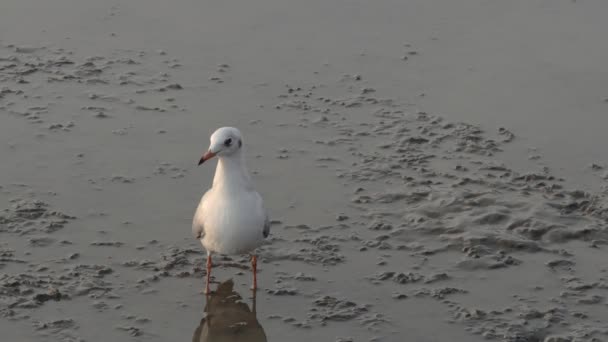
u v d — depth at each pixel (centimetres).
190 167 1588
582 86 1909
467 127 1744
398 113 1789
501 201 1508
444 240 1423
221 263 1358
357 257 1382
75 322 1211
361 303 1278
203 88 1852
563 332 1223
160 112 1756
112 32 2050
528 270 1360
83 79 1855
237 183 1236
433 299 1291
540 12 2222
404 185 1562
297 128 1725
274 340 1202
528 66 1984
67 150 1619
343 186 1555
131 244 1386
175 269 1341
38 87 1817
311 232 1434
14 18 2088
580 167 1630
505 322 1242
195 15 2153
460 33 2116
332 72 1938
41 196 1487
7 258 1330
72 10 2144
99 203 1478
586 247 1413
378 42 2064
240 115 1759
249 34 2077
